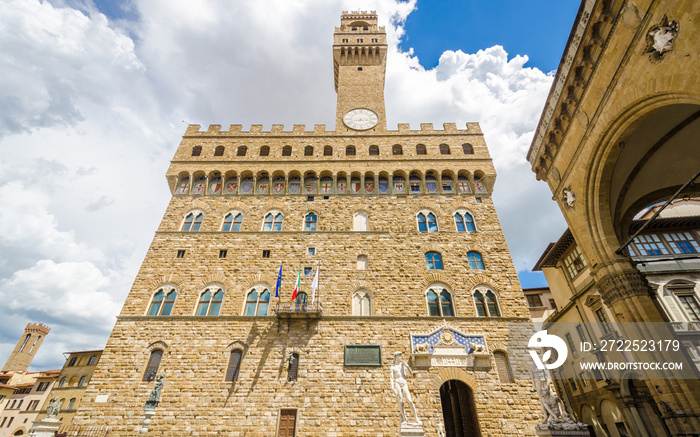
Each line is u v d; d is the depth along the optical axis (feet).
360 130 146.51
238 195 128.16
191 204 125.80
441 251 114.11
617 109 58.13
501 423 85.92
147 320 100.27
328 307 103.09
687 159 69.21
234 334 97.91
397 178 132.77
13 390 234.58
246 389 89.81
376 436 84.33
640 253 114.62
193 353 94.99
